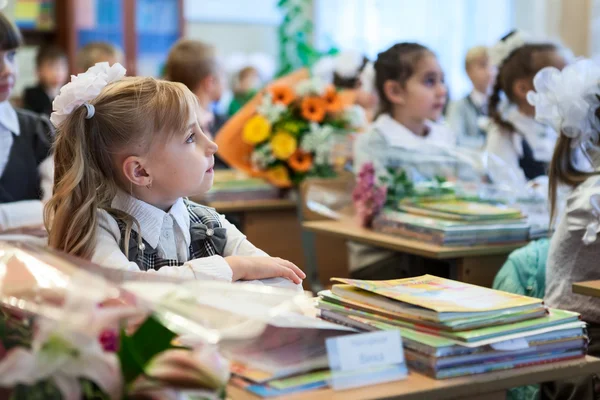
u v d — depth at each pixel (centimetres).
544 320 156
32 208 293
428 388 138
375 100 435
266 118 439
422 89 377
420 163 358
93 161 191
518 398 218
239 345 133
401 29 780
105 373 111
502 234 317
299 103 444
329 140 438
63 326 108
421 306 152
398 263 350
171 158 191
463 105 539
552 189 262
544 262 269
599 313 236
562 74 256
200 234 204
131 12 787
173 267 183
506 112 392
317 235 422
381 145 361
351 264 371
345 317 165
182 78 452
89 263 146
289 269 194
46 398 109
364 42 806
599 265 240
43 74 653
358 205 360
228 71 835
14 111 321
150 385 115
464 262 308
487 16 707
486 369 147
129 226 188
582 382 212
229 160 450
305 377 138
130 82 195
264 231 439
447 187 353
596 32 614
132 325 121
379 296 163
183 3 812
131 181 191
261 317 129
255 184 454
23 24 753
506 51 396
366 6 803
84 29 768
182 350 125
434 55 384
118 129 189
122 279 134
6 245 156
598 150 256
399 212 346
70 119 189
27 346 123
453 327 146
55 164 193
